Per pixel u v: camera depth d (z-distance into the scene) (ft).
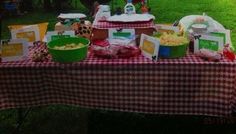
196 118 11.25
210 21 10.09
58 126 11.71
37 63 8.65
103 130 11.20
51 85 8.77
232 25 23.30
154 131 10.96
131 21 10.21
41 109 12.91
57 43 9.37
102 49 8.85
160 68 8.36
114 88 8.61
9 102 8.87
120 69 8.41
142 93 8.62
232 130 10.59
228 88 8.39
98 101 8.80
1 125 11.92
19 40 8.87
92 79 8.54
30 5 27.55
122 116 11.86
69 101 8.97
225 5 28.63
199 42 9.02
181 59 8.66
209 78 8.38
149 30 10.03
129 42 9.43
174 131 10.88
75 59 8.48
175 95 8.60
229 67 8.23
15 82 8.65
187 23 10.04
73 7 28.55
